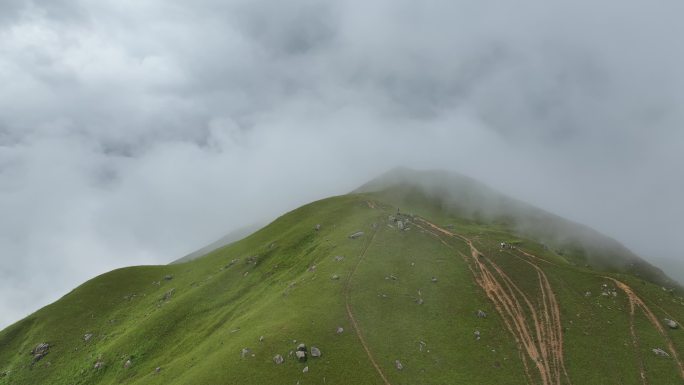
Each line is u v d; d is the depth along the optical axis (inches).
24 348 4817.9
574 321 3617.1
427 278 3973.9
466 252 4512.8
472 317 3535.9
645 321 3703.3
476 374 2999.5
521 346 3307.1
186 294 4795.8
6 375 4463.6
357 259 4205.2
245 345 3051.2
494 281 4047.7
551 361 3191.4
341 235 4825.3
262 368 2824.8
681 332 3585.1
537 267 4345.5
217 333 3720.5
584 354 3277.6
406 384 2822.3
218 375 2819.9
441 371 2972.4
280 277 4461.1
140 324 4448.8
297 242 5108.3
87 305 5452.8
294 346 2982.3
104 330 4911.4
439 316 3501.5
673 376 3137.3
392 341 3169.3
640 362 3248.0
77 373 4131.4
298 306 3518.7
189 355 3518.7
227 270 5073.8
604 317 3700.8
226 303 4463.6
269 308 3659.0
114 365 4003.4
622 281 4252.0
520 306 3745.1
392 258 4269.2
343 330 3201.3
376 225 4977.9
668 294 4183.1
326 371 2827.3
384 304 3550.7
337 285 3764.8
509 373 3051.2
